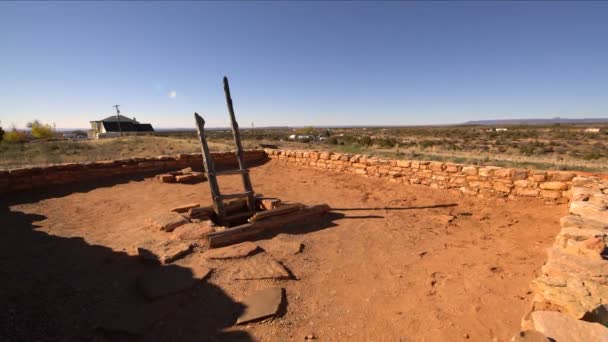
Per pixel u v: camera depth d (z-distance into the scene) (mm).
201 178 10133
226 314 3000
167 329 2744
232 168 11992
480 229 5449
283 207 5555
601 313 2213
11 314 2736
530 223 5551
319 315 3037
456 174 7734
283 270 3783
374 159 9703
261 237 4973
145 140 31391
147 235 4902
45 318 2766
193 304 3113
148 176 10125
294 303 3225
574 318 2195
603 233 3146
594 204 4230
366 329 2836
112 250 4312
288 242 4770
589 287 2430
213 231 4828
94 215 6125
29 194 7723
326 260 4230
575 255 2863
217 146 25219
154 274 3584
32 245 4484
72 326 2699
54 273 3600
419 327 2838
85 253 4207
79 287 3318
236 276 3652
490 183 7129
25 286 3248
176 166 11539
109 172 9766
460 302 3186
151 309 2986
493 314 2955
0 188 7672
